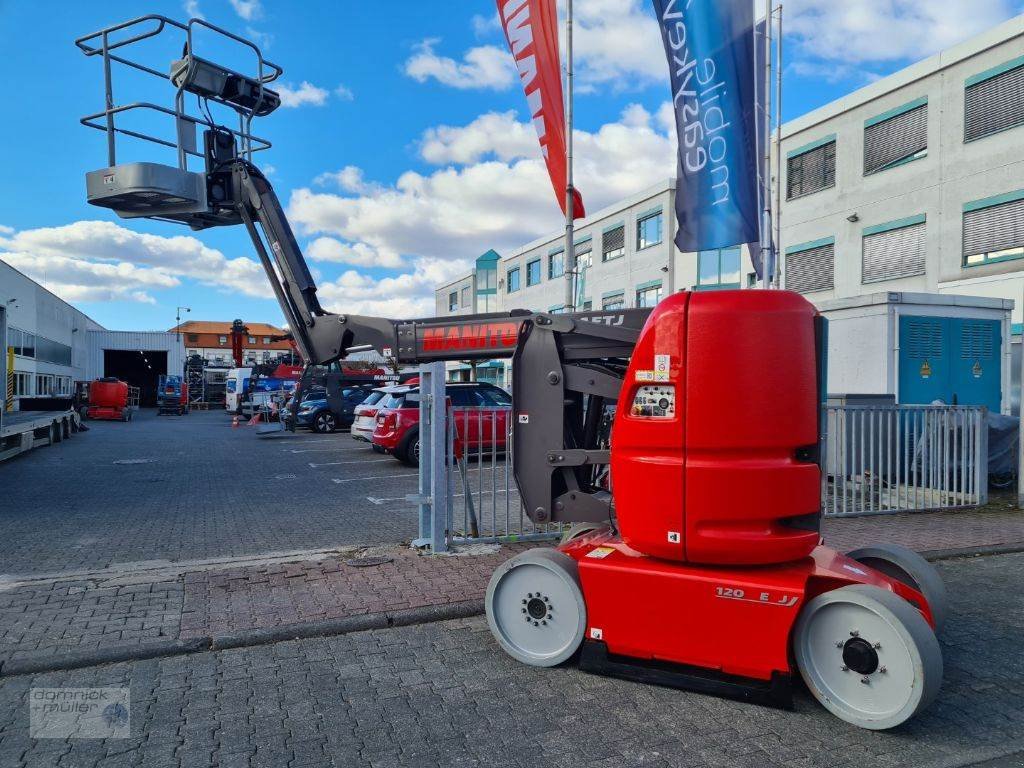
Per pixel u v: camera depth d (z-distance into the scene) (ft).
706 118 23.86
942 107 64.28
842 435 25.49
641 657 11.62
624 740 9.77
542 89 29.58
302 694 11.27
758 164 26.40
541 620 12.57
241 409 120.16
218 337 343.67
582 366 13.79
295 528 24.50
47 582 16.97
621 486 11.75
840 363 34.58
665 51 24.75
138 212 19.42
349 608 15.06
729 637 10.78
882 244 70.59
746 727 10.16
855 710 10.21
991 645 13.39
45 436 57.72
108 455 50.96
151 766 9.04
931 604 12.69
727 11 23.35
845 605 10.28
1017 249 58.34
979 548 20.48
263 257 19.15
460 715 10.55
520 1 29.40
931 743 9.71
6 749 9.44
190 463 45.62
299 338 18.69
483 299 157.48
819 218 77.66
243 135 20.47
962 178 62.69
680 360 11.06
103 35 18.71
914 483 26.40
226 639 13.33
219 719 10.37
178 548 21.34
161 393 139.95
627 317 13.91
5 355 41.39
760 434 10.73
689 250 24.67
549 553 12.71
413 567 18.38
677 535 11.10
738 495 10.73
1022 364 26.61
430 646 13.44
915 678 9.61
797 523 11.25
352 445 58.80
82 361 164.35
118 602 15.43
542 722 10.32
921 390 32.83
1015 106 58.49
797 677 11.87
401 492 33.09
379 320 17.69
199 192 18.66
